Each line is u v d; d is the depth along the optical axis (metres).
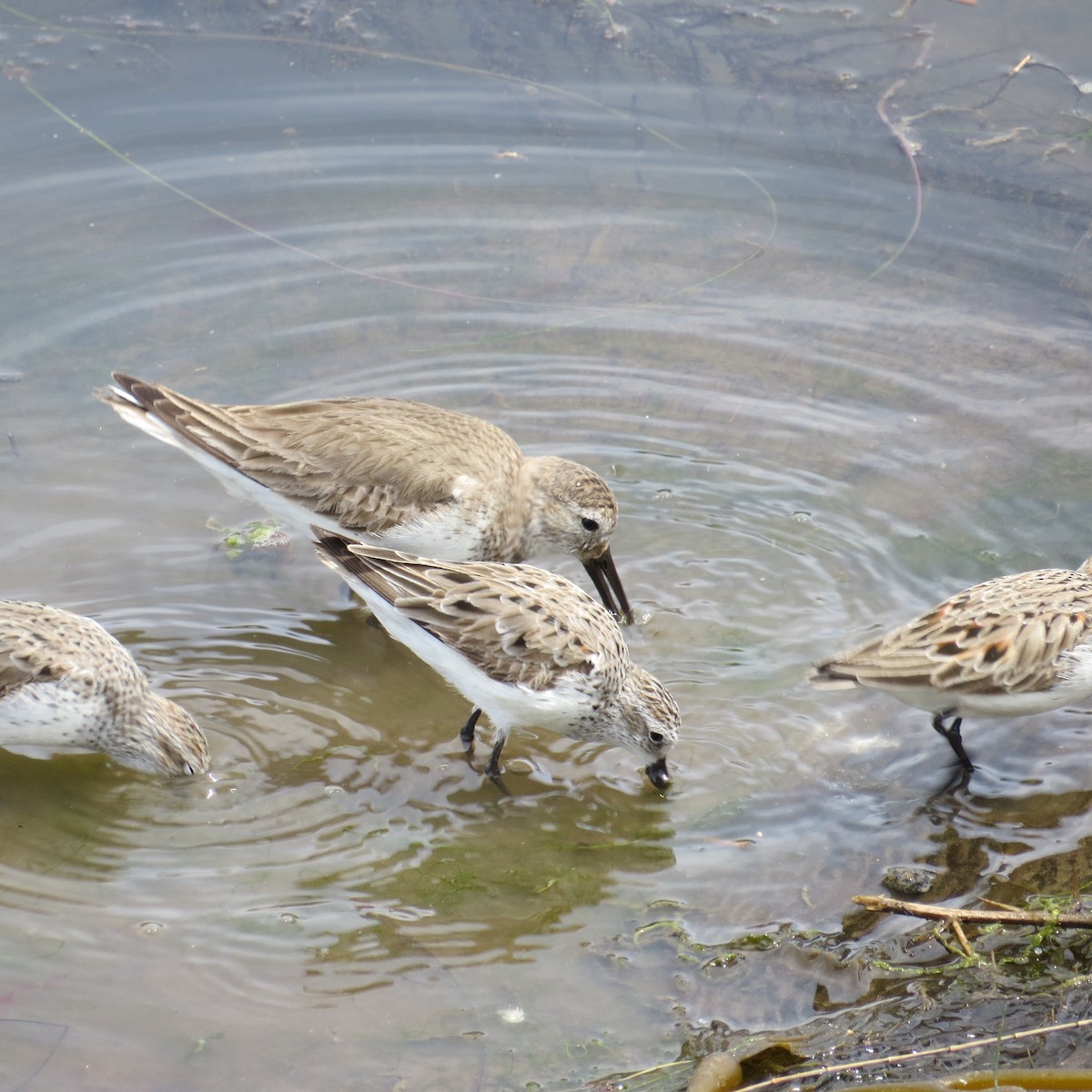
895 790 9.61
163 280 14.70
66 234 15.14
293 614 11.38
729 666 10.83
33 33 17.59
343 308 14.52
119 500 12.33
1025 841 9.06
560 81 17.05
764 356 13.95
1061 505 12.02
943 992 7.91
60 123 16.31
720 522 12.28
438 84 17.03
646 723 9.76
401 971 8.22
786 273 14.84
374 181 15.94
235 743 10.10
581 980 8.16
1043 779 9.62
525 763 10.10
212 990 8.05
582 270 15.01
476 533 11.53
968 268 14.67
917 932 8.36
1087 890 8.59
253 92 16.88
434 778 9.89
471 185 15.93
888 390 13.47
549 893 8.83
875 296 14.49
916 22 17.53
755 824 9.38
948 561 11.60
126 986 8.05
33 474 12.48
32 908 8.62
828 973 8.12
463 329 14.33
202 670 10.77
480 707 9.98
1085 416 12.92
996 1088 7.11
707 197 15.70
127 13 17.97
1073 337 13.78
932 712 9.80
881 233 15.14
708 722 10.30
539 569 10.55
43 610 9.95
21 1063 7.53
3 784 9.76
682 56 17.31
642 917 8.62
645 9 18.20
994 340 13.84
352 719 10.41
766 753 10.01
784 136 16.23
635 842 9.27
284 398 13.30
